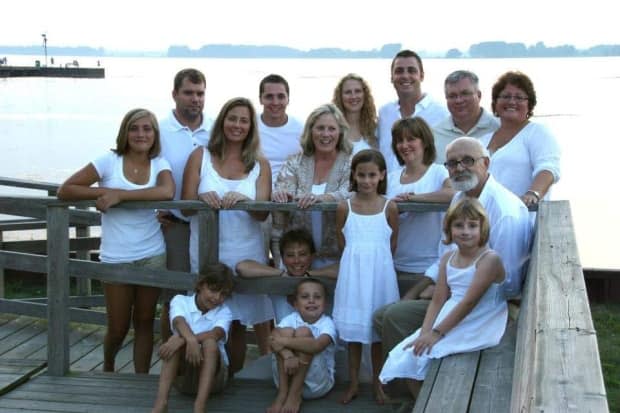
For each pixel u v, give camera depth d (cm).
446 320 338
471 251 347
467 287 343
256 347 602
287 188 456
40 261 480
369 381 443
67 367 463
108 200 431
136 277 446
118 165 446
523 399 191
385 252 410
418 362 339
